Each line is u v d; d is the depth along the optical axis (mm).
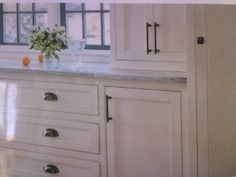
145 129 2465
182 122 2340
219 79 2211
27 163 2965
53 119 2785
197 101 2275
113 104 2531
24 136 2939
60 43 2998
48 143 2834
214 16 2174
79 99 2654
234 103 2195
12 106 2963
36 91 2828
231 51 2166
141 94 2430
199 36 2219
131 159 2539
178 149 2377
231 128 2221
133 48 2523
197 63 2246
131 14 2496
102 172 2645
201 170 2330
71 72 2623
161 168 2453
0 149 3078
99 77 2523
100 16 3086
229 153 2250
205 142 2295
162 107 2395
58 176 2836
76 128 2699
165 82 2334
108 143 2590
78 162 2729
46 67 2842
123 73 2482
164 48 2406
